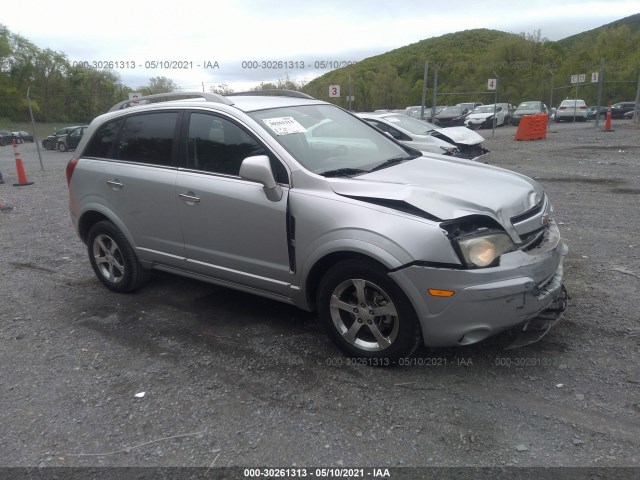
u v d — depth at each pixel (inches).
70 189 213.0
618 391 131.2
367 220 137.1
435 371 143.6
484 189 147.5
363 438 119.1
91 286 221.3
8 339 176.2
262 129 161.6
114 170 195.2
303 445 117.8
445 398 131.9
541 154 613.6
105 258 210.1
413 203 134.6
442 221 131.3
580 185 401.1
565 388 133.6
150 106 192.1
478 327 130.6
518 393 132.6
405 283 132.3
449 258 128.5
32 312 197.6
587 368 141.7
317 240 144.9
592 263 220.2
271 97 200.1
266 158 150.3
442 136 429.4
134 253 199.5
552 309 152.4
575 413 124.0
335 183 146.9
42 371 154.9
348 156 171.0
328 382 141.2
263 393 137.9
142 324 182.1
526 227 142.4
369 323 143.7
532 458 110.4
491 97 1620.3
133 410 133.7
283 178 154.3
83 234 215.3
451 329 131.9
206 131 173.3
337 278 144.8
